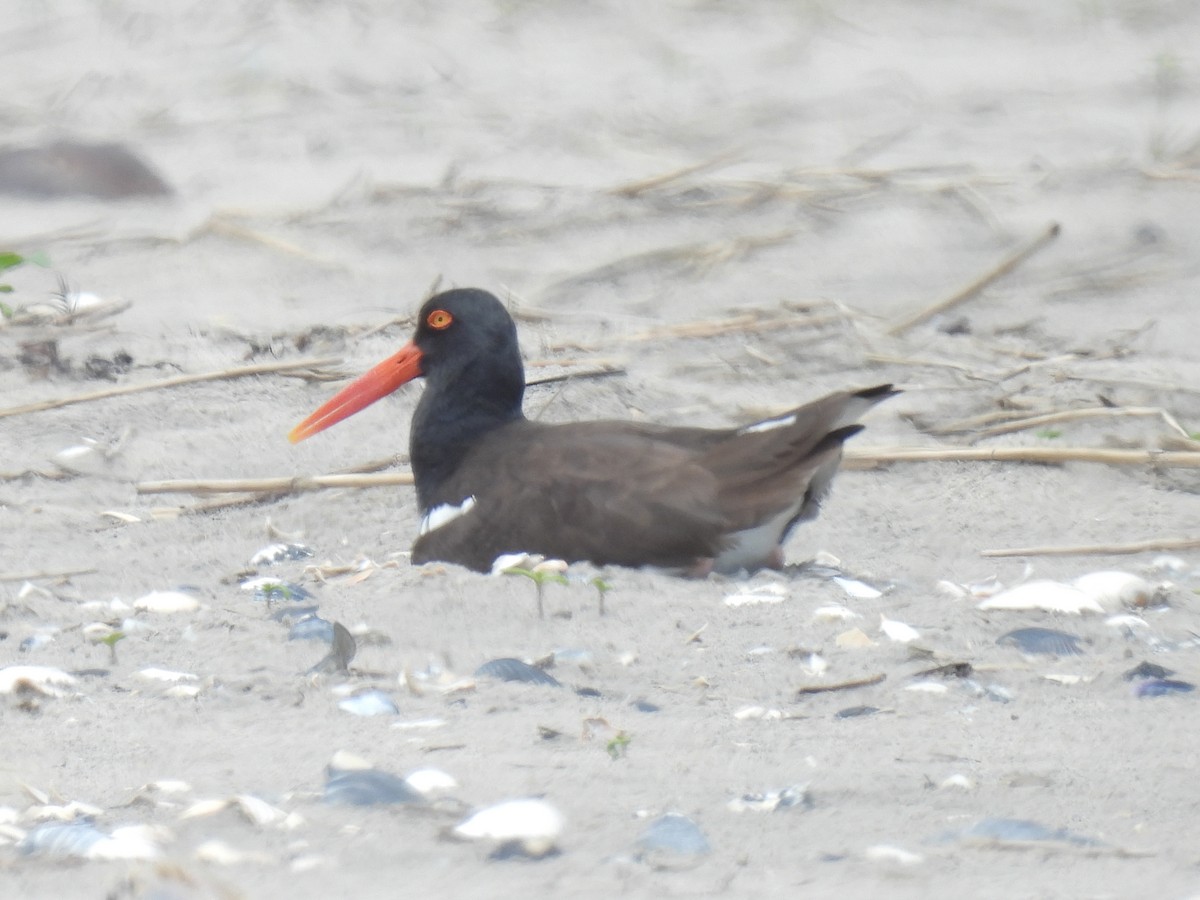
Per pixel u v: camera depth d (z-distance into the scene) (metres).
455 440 11.03
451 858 6.15
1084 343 15.05
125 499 11.95
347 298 16.30
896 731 7.75
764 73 26.12
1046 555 10.91
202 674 8.48
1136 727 7.80
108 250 17.73
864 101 24.41
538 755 7.35
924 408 13.45
